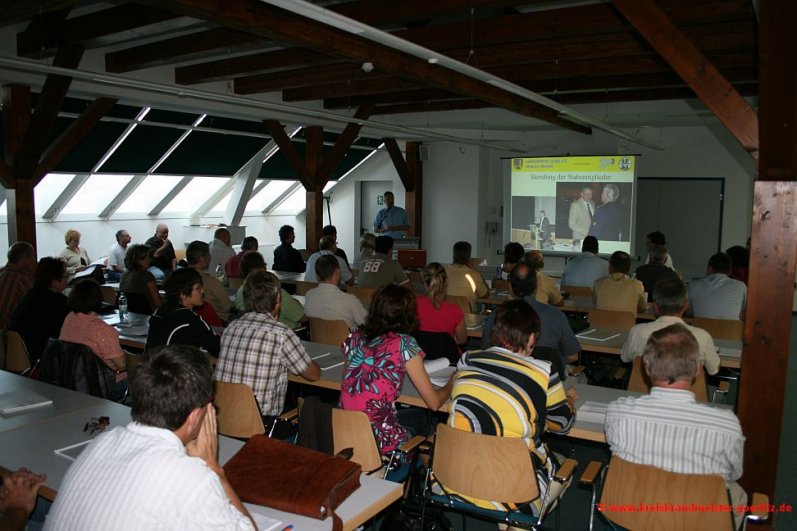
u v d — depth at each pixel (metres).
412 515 2.75
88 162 8.59
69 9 5.85
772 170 2.92
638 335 3.37
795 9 2.64
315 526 1.78
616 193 10.59
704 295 4.95
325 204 13.86
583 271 6.59
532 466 2.25
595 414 2.73
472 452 2.30
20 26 6.15
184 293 3.40
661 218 10.63
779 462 4.10
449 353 3.84
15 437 2.37
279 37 4.87
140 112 8.34
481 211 12.44
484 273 8.45
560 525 3.24
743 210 10.06
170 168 9.81
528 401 2.33
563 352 3.56
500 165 12.55
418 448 2.72
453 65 4.34
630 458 2.16
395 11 4.98
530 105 8.56
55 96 5.99
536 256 5.32
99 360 3.33
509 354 2.40
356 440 2.54
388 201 10.72
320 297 4.50
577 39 6.21
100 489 1.38
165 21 5.12
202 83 7.58
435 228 12.78
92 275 7.43
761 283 2.98
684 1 4.74
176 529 1.34
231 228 11.30
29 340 3.96
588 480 2.31
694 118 9.14
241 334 3.00
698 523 1.99
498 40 5.48
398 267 6.48
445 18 6.89
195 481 1.39
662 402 2.13
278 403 3.05
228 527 1.40
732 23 5.48
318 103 9.74
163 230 8.55
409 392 3.03
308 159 9.95
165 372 1.48
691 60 3.03
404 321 2.75
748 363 3.03
